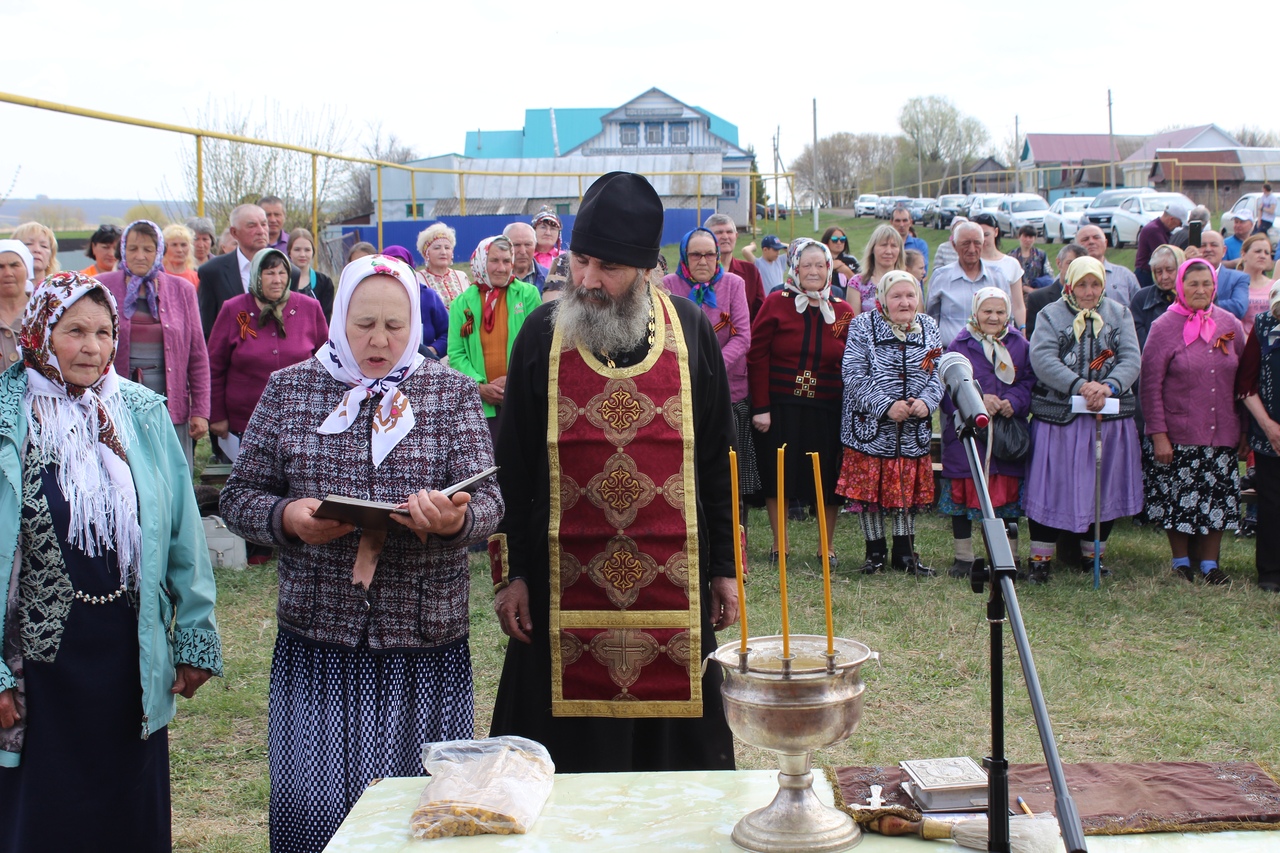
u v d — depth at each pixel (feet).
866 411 20.80
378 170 45.06
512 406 10.46
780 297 21.62
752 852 6.27
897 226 35.04
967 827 6.40
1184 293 20.85
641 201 9.82
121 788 9.09
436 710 9.15
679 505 9.98
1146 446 22.22
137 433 9.46
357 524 8.38
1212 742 14.05
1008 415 20.81
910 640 17.74
